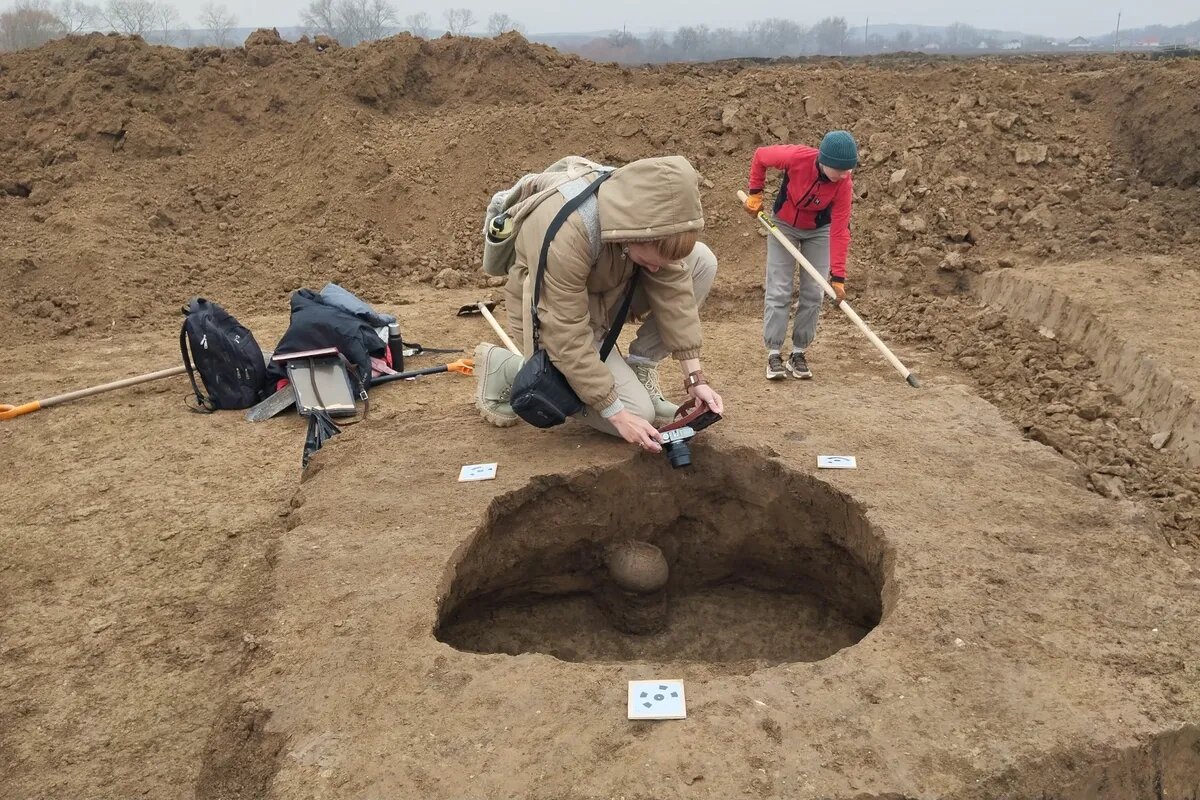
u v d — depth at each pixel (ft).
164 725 10.85
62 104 39.96
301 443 18.30
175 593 13.34
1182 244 25.57
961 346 22.08
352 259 31.07
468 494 12.96
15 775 10.18
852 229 28.68
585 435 14.55
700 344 13.30
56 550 14.48
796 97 34.19
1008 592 10.51
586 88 41.70
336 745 8.68
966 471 13.32
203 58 42.39
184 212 34.81
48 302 27.14
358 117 37.86
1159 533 11.97
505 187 33.83
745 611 14.83
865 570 12.98
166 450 18.06
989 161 29.78
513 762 8.38
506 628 14.19
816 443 14.21
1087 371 19.67
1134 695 8.94
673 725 8.70
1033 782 8.11
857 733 8.55
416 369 22.38
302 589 11.02
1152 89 30.09
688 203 10.77
